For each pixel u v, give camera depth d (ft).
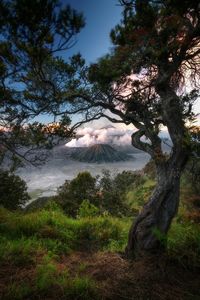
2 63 13.09
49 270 15.61
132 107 19.54
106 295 13.34
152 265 16.15
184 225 23.16
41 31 12.19
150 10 14.65
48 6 11.69
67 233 24.17
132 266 16.39
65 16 12.33
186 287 14.10
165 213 17.15
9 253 17.81
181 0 12.05
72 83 16.53
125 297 13.21
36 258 17.94
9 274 15.28
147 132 18.76
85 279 14.24
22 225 24.22
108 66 14.85
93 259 18.80
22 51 13.17
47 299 12.74
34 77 15.40
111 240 22.91
